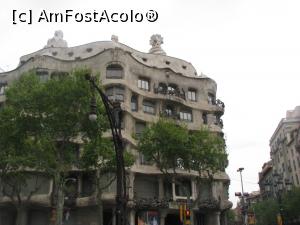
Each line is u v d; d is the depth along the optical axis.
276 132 90.88
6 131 29.77
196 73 62.59
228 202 51.09
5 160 31.59
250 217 56.97
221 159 38.41
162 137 37.78
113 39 58.94
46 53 55.34
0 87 49.12
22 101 29.27
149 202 43.38
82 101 28.73
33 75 31.30
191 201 46.47
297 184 73.38
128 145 44.25
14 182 36.50
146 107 49.94
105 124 30.19
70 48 55.50
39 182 41.62
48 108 29.00
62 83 28.98
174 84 53.81
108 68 46.88
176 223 49.47
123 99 45.47
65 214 40.72
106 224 42.22
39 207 41.78
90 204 40.41
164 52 63.66
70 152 33.38
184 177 48.00
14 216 43.06
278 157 89.81
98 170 36.72
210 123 54.88
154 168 46.59
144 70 51.00
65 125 29.45
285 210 58.28
